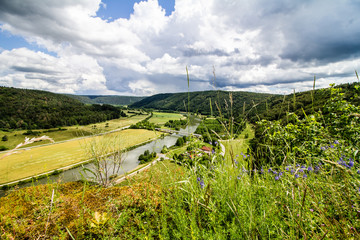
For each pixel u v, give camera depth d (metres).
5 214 2.69
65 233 2.29
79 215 2.60
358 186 1.74
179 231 2.16
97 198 3.16
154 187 3.11
